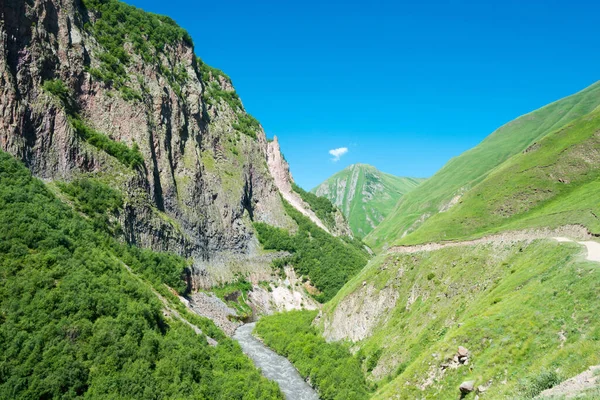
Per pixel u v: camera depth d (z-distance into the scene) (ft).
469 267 220.23
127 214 308.40
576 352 97.45
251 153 556.51
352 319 283.18
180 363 187.83
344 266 494.59
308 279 467.52
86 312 179.22
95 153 315.37
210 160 472.85
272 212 542.57
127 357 173.37
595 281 117.50
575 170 304.09
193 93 479.00
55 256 194.29
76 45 342.23
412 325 220.43
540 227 212.84
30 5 302.25
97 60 364.17
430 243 281.54
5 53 274.16
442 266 242.78
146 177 351.46
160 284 277.85
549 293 130.82
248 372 224.74
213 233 426.92
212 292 373.61
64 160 291.38
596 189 250.37
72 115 318.65
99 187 297.74
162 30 477.77
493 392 110.22
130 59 398.62
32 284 175.11
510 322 133.18
